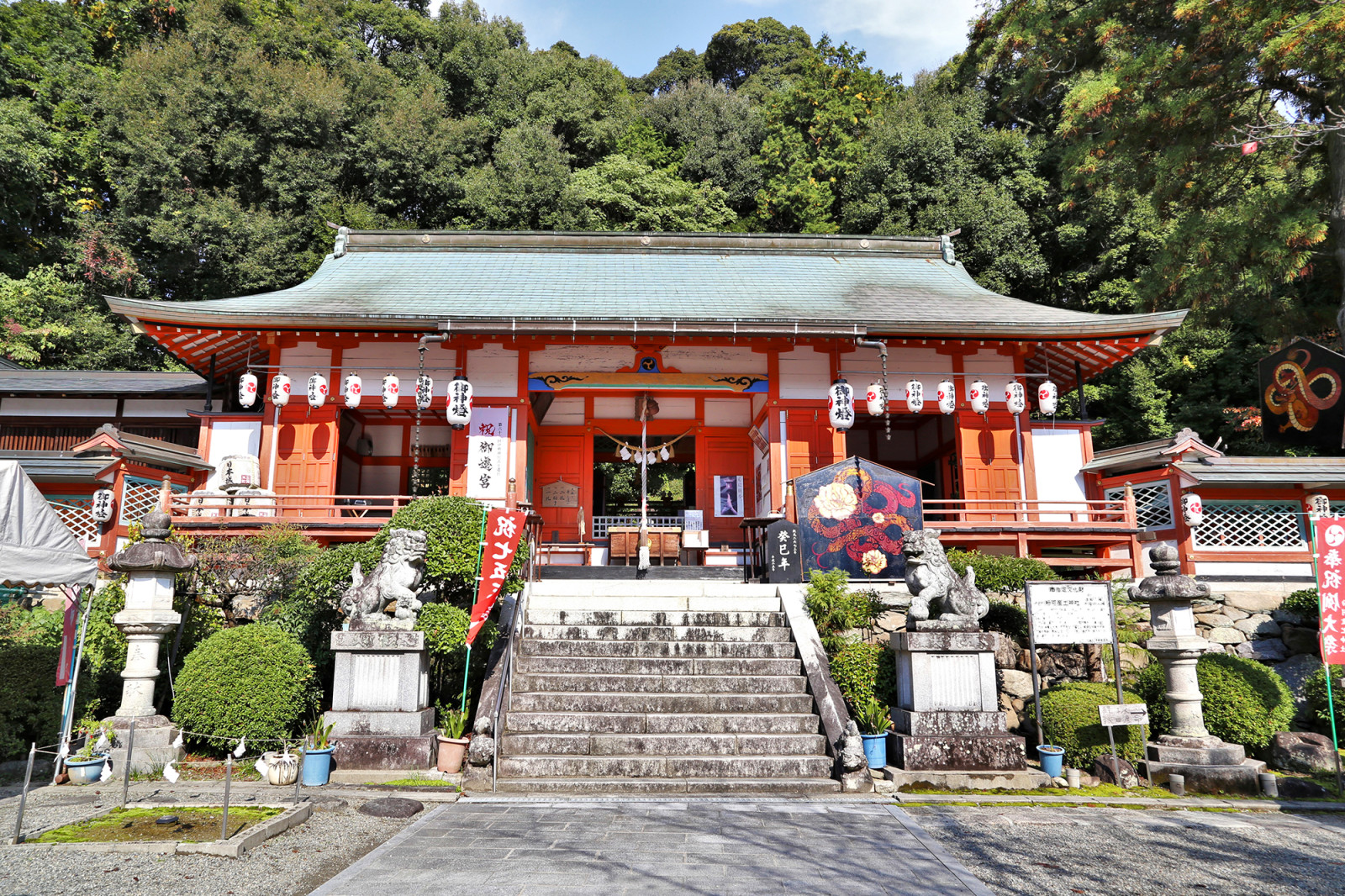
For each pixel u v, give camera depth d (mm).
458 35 33750
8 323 19938
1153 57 12625
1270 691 7922
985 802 6617
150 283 25047
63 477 11258
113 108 24594
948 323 12969
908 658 7570
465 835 5410
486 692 7629
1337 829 6047
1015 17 21828
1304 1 10805
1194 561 11656
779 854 5062
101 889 4285
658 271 16219
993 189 24578
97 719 8227
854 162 29578
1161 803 6742
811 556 10797
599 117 34875
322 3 32375
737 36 44031
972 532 11773
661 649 8758
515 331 12539
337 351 13562
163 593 7664
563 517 15789
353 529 11602
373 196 27469
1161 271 13672
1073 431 14320
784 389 14016
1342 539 7387
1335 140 12188
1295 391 10109
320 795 6391
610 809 6145
